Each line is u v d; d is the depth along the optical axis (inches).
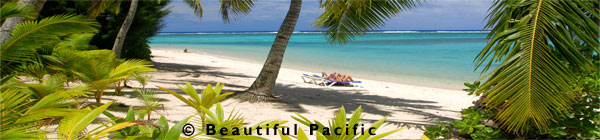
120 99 299.6
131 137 97.7
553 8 151.8
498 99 146.7
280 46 358.6
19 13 196.4
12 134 94.6
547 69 140.3
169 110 265.4
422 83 644.1
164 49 1526.8
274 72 357.1
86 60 257.1
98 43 606.2
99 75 262.5
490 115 185.9
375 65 969.5
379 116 315.9
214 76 584.4
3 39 201.9
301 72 765.3
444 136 204.2
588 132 172.4
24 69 271.6
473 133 193.3
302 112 315.9
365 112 334.0
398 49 1754.4
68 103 149.5
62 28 179.0
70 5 555.2
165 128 100.1
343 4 315.9
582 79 174.4
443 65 975.6
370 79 687.1
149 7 653.9
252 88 358.6
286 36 358.0
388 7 354.0
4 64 254.2
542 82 139.3
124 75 278.8
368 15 370.6
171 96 341.1
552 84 138.8
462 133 203.2
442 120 310.8
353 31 395.5
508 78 144.2
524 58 143.6
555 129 169.9
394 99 438.3
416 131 253.9
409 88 557.9
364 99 425.4
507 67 146.8
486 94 174.9
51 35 179.9
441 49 1765.5
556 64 141.8
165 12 687.1
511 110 144.9
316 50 1632.6
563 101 140.9
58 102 142.0
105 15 598.9
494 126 187.3
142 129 105.8
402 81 667.4
